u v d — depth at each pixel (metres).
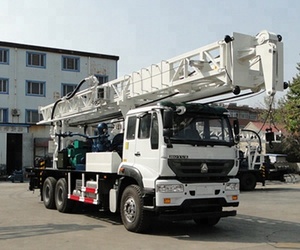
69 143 15.41
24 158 38.53
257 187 26.16
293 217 12.58
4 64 39.50
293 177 32.78
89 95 13.71
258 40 8.88
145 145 9.52
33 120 40.50
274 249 8.21
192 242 8.81
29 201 16.69
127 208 9.91
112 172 10.67
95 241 8.85
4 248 8.23
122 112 11.93
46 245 8.48
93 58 43.56
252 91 9.29
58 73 41.78
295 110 39.00
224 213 9.55
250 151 23.17
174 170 9.04
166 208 8.94
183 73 9.97
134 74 11.61
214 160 9.48
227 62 8.90
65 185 13.23
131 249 8.13
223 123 9.88
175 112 9.29
